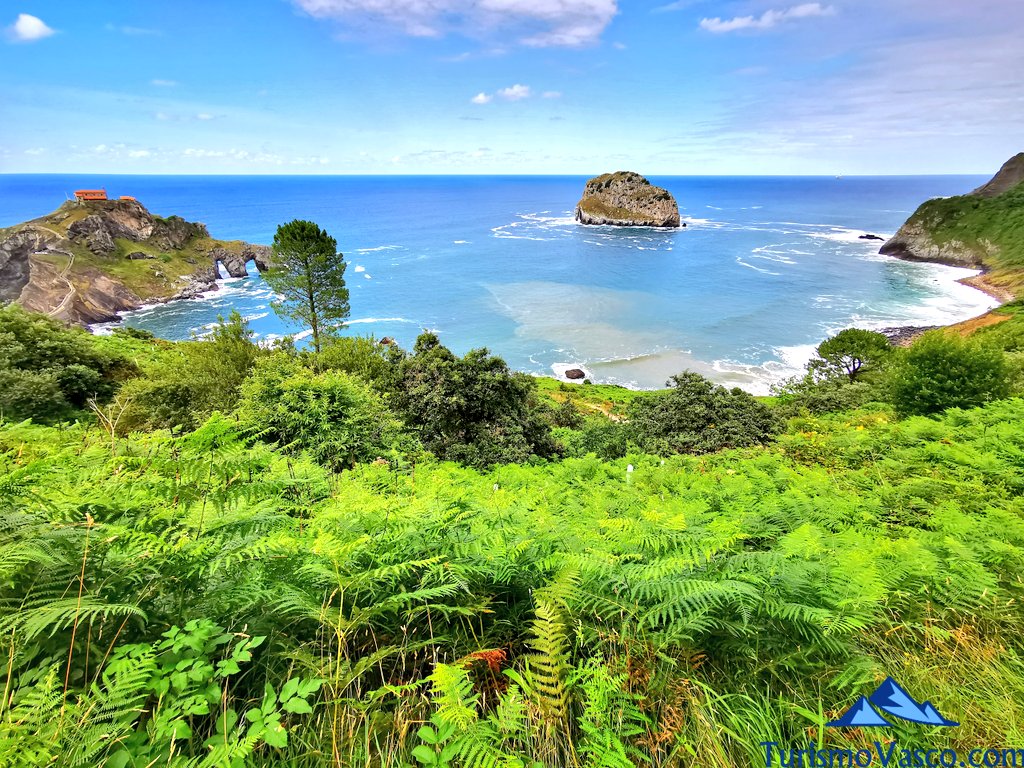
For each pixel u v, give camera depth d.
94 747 1.42
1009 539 3.90
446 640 2.25
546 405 27.50
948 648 2.47
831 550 3.40
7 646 1.71
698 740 1.88
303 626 2.30
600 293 94.94
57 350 21.11
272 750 1.74
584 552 3.03
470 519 3.84
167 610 2.14
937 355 15.08
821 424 15.52
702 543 3.09
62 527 2.14
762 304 83.88
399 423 12.47
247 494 2.96
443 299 90.75
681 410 18.05
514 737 1.81
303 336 64.81
